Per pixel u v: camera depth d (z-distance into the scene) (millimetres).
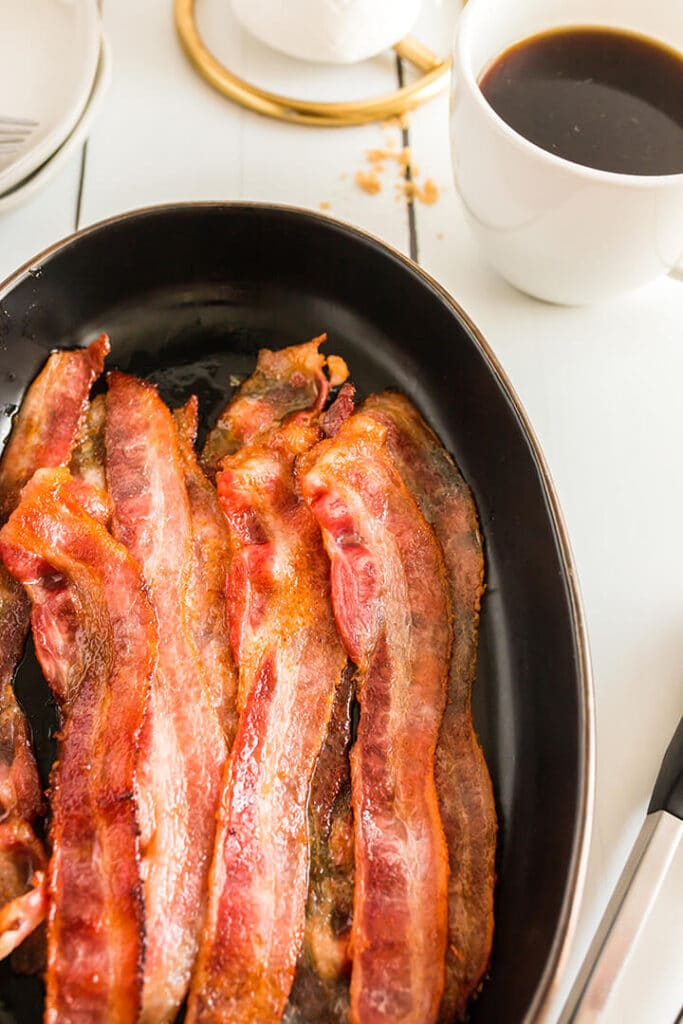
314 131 606
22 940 436
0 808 458
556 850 435
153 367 545
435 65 611
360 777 457
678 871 473
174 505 503
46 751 473
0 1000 438
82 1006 424
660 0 511
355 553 492
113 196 587
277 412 531
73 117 561
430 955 435
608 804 487
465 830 458
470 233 576
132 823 438
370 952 435
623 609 516
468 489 514
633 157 508
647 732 498
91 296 541
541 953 418
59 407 524
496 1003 429
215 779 456
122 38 618
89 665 471
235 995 428
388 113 606
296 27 577
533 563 481
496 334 565
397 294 533
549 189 491
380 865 445
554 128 514
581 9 519
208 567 499
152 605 483
